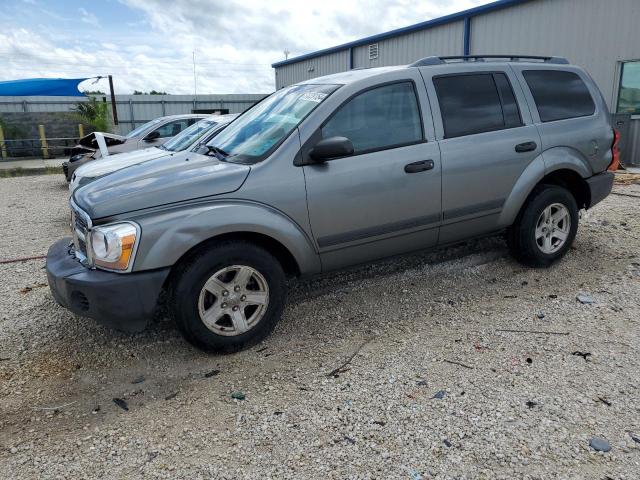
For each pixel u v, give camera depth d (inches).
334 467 100.2
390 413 115.5
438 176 165.6
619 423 109.1
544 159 184.5
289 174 146.3
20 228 314.0
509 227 193.3
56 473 102.7
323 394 124.1
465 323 157.2
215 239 141.5
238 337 143.7
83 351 151.0
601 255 209.0
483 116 176.4
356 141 156.3
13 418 121.2
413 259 211.0
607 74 451.8
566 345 141.3
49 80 774.5
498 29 542.3
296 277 157.9
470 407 116.1
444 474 97.0
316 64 900.0
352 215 155.3
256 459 103.7
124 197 135.0
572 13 469.7
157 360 144.1
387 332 154.2
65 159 834.2
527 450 102.1
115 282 128.6
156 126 433.4
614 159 204.5
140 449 108.4
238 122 183.5
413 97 166.1
